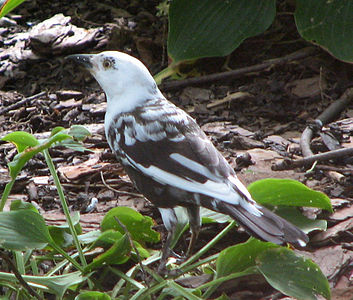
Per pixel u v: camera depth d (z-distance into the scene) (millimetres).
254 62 12484
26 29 13797
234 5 11062
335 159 9836
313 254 7844
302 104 11359
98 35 13141
